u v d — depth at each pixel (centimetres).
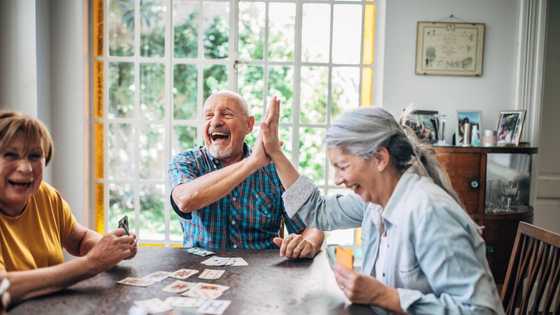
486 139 305
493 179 286
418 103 326
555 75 339
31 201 154
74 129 332
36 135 140
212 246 204
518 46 319
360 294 118
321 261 168
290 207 173
